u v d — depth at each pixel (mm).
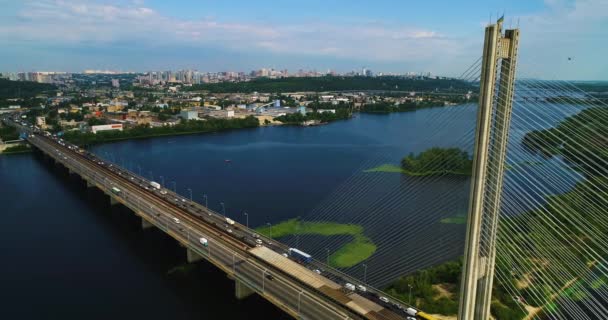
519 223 64875
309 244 93875
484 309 50531
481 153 44656
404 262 80688
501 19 43094
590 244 68312
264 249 82812
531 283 66750
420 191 113875
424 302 67688
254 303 76062
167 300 76812
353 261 83750
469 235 46719
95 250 97812
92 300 76625
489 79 43281
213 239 89750
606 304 61312
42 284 82000
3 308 73812
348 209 112562
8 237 105062
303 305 62656
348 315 60312
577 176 80125
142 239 105062
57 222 116188
